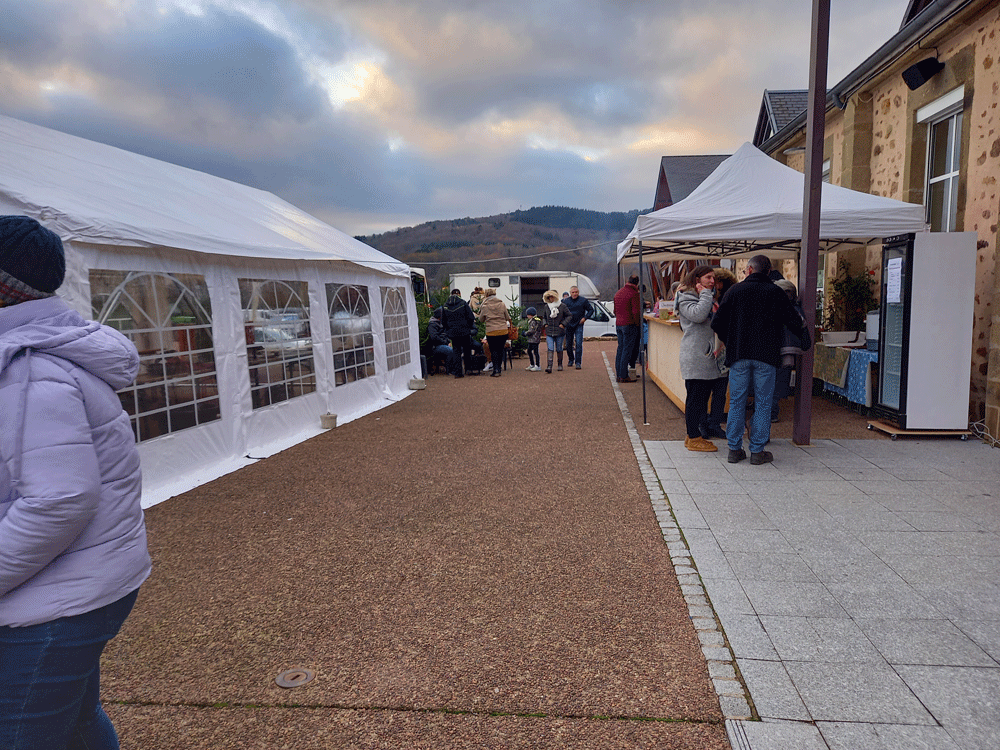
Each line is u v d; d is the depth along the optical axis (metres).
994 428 5.51
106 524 1.36
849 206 6.04
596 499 4.43
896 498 4.19
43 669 1.29
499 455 5.77
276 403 6.48
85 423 1.29
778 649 2.53
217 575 3.41
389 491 4.79
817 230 5.47
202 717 2.24
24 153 4.82
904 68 7.54
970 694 2.21
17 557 1.19
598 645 2.61
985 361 5.88
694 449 5.65
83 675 1.36
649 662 2.48
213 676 2.48
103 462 1.36
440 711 2.23
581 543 3.67
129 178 5.70
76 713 1.38
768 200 6.42
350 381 8.16
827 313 9.20
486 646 2.64
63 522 1.22
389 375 9.49
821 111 5.32
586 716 2.18
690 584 3.11
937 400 5.73
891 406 6.16
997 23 5.74
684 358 5.57
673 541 3.63
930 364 5.70
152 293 4.86
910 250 5.61
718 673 2.38
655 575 3.22
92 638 1.35
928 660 2.42
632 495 4.48
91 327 1.41
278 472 5.39
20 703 1.29
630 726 2.12
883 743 1.99
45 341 1.27
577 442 6.18
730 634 2.64
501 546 3.67
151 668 2.55
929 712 2.13
